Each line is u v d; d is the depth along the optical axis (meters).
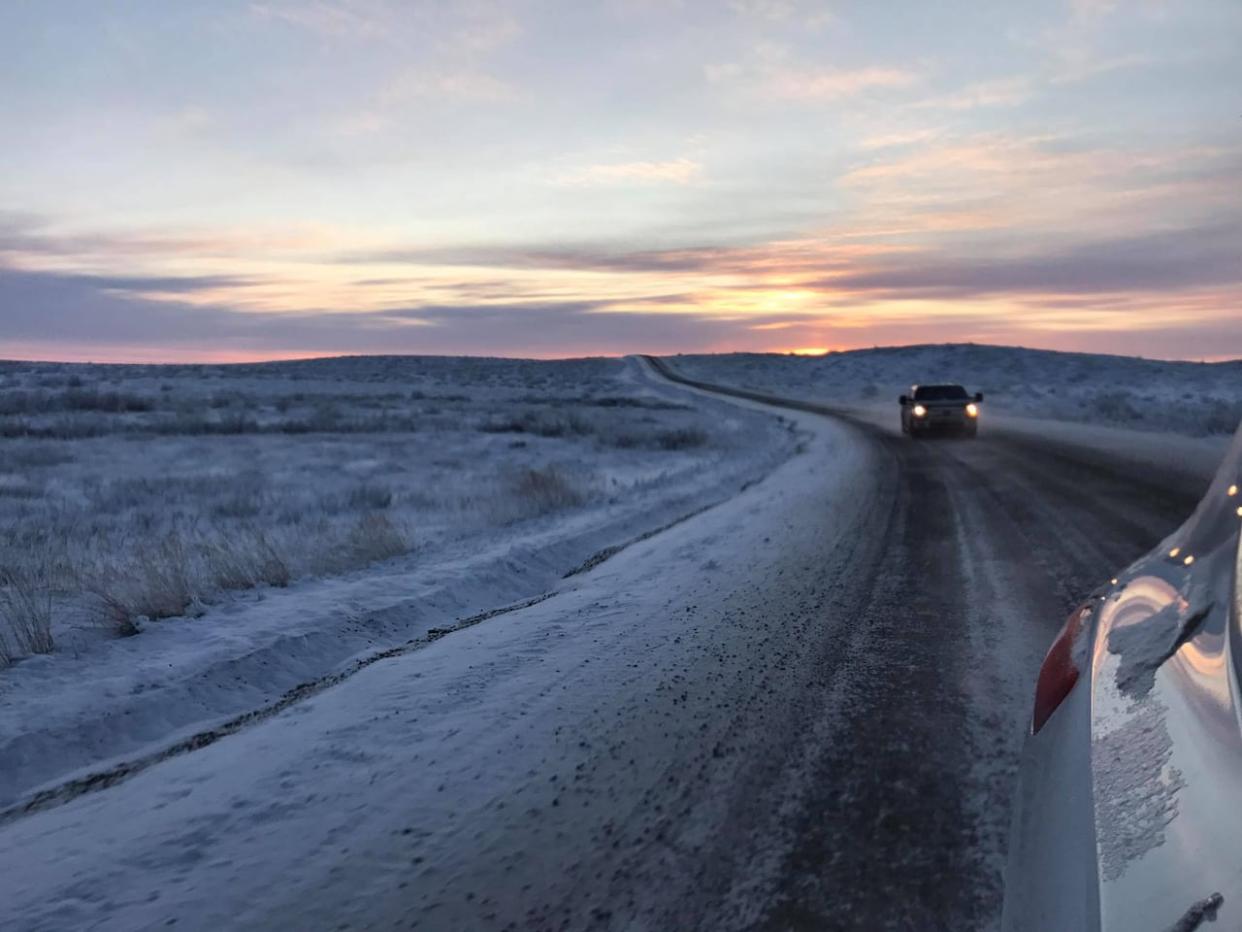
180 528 13.27
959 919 2.54
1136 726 1.70
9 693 5.18
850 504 12.62
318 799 3.68
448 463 24.81
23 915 2.87
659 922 2.62
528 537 11.13
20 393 44.94
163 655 5.90
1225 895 1.08
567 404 59.38
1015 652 5.15
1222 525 2.37
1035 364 110.12
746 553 9.16
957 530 9.80
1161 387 72.62
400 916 2.74
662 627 6.27
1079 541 8.64
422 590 7.88
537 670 5.39
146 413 39.97
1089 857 1.45
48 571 8.41
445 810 3.49
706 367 143.88
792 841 3.07
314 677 5.88
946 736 3.93
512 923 2.66
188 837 3.40
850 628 5.91
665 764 3.81
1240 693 1.45
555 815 3.38
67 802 3.95
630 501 14.83
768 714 4.35
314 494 17.59
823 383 107.25
